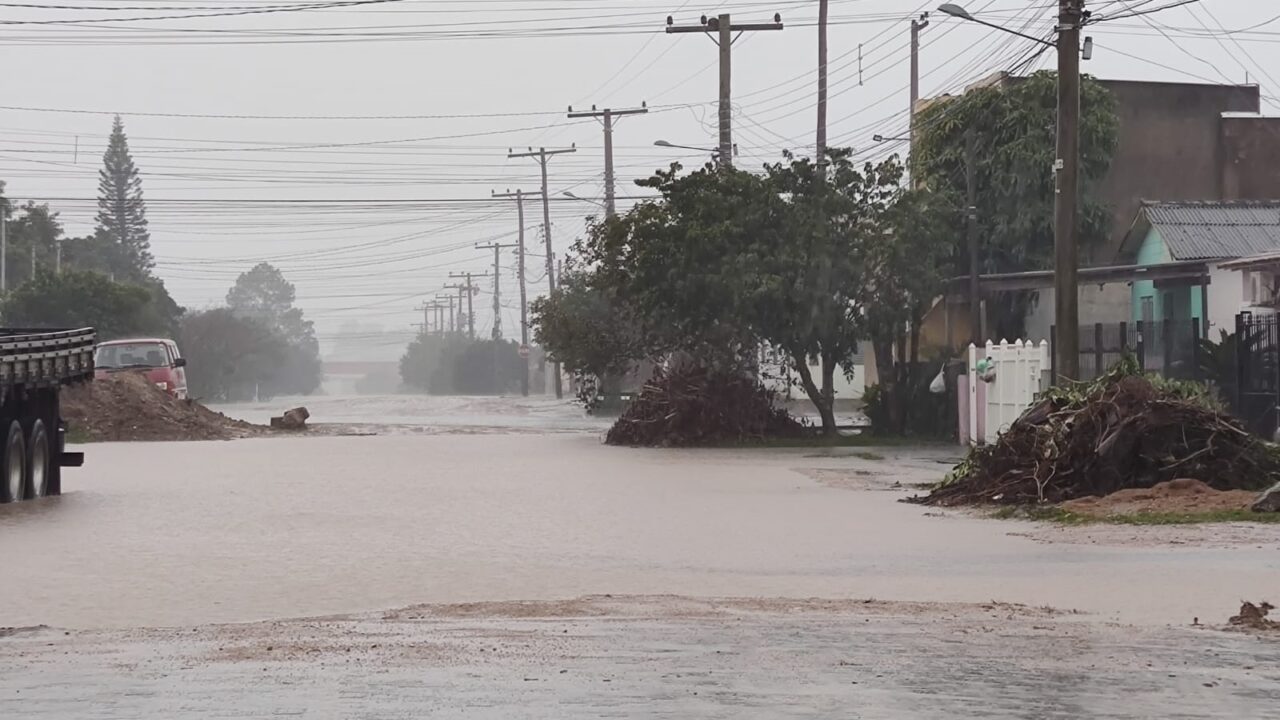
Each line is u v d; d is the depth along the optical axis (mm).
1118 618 16547
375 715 11297
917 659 13828
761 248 57188
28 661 14016
